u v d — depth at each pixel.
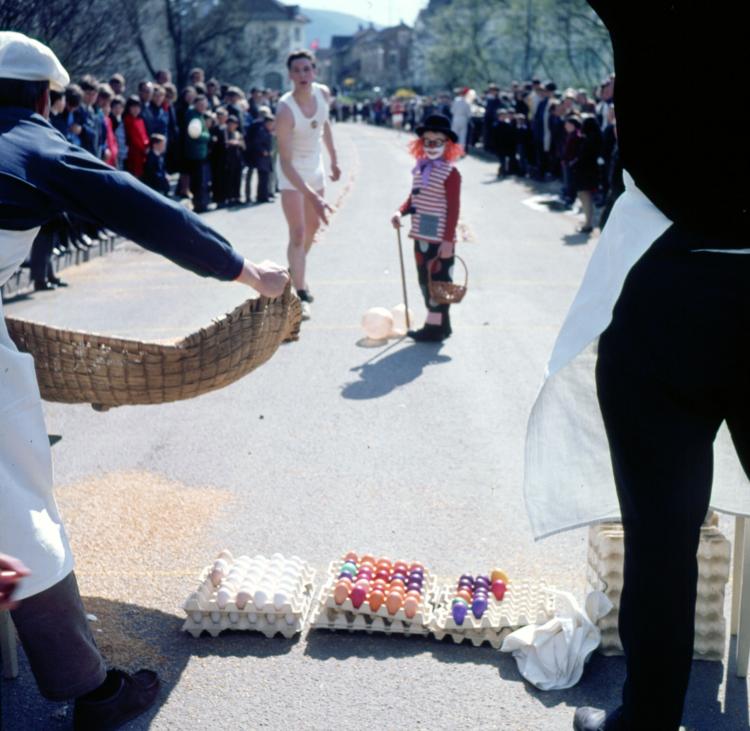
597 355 2.56
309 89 8.66
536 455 2.85
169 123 18.19
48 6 14.47
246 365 3.36
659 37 2.27
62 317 9.28
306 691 3.21
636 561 2.50
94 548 4.25
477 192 20.98
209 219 17.25
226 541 4.32
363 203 18.88
